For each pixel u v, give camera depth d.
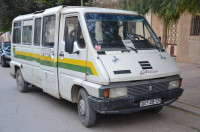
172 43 14.46
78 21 5.02
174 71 5.05
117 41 5.08
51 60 5.83
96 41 4.80
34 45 6.86
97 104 4.32
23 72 7.74
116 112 4.36
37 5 14.84
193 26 12.89
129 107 4.50
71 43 4.75
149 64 4.84
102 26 5.07
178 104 6.34
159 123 5.28
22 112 6.10
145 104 4.63
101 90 4.23
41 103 6.87
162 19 5.98
